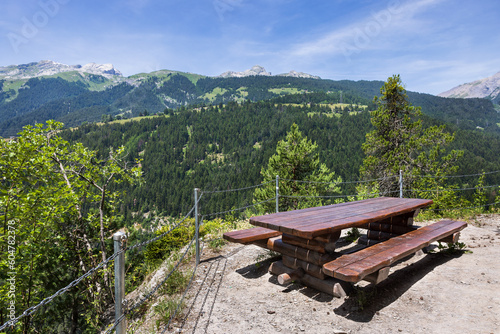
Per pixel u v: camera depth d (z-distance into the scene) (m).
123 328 2.21
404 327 2.95
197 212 4.90
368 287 3.82
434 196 14.04
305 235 3.18
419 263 4.65
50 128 8.18
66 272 8.55
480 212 9.78
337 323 3.07
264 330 2.99
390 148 18.81
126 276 7.62
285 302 3.57
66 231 8.58
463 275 4.09
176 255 5.59
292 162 20.14
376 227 5.48
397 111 18.95
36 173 7.31
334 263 3.21
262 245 4.52
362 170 19.52
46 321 8.99
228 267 4.79
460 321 2.99
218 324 3.15
